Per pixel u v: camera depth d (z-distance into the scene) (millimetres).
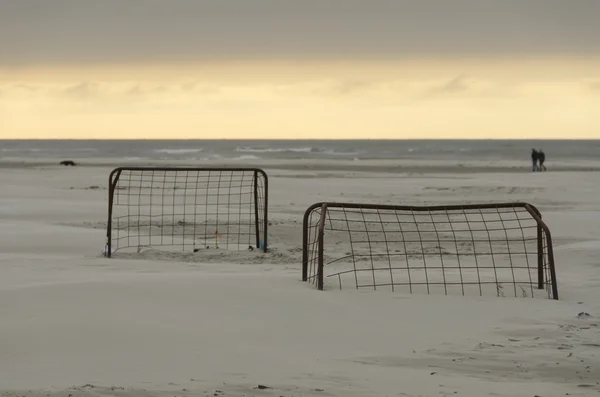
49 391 22250
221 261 54125
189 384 23531
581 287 43156
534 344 30188
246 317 32719
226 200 107125
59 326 30062
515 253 55688
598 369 26625
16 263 49594
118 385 23281
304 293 37938
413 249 60844
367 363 27094
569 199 113062
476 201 109000
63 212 87000
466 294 40750
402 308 35969
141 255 56219
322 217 41875
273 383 23938
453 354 28547
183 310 33188
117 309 32750
